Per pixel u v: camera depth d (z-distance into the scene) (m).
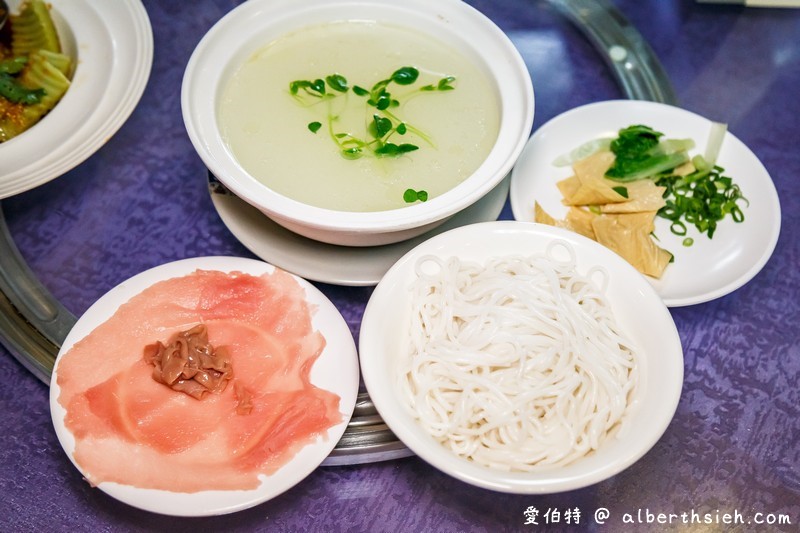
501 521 0.52
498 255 0.56
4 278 0.58
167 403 0.52
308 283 0.56
